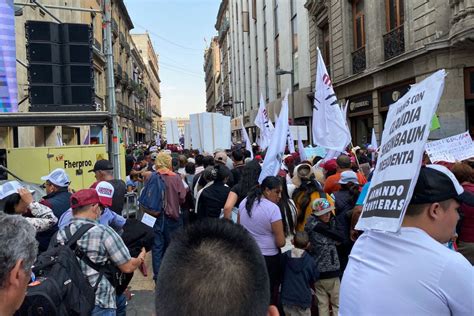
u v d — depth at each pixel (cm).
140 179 1091
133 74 5606
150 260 769
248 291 118
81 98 898
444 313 161
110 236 333
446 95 1275
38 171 799
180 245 127
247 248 126
